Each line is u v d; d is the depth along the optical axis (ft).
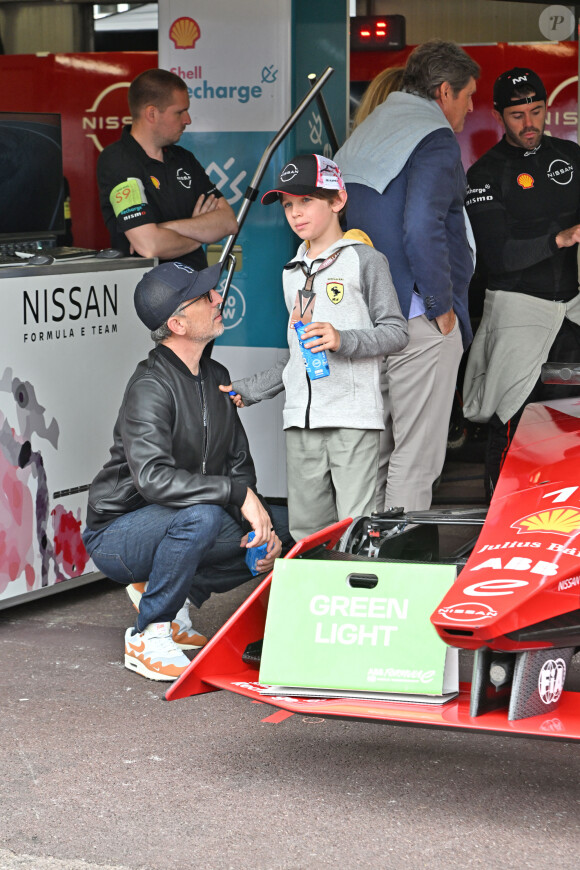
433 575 11.16
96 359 17.74
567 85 26.68
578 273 22.31
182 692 11.32
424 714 10.33
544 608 10.05
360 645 11.13
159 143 20.04
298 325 14.23
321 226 14.96
